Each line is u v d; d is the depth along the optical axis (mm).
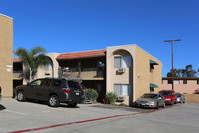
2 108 11406
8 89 16594
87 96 22188
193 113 16578
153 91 29703
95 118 10891
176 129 9000
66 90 13031
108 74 23312
